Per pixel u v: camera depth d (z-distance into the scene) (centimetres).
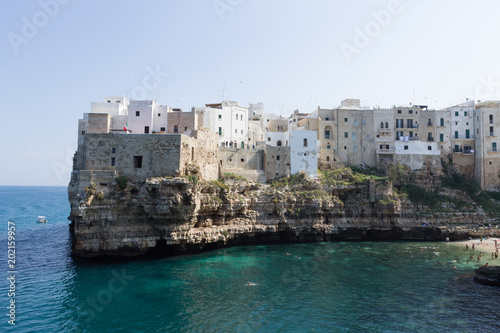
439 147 8750
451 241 7044
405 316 3328
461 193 8000
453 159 8706
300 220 6744
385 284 4219
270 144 8238
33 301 3534
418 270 4819
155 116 6944
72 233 7550
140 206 5041
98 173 5012
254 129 9231
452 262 5275
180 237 5188
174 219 5109
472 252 5991
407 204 7400
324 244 6531
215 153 6625
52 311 3306
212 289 3931
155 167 5175
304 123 8519
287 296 3772
